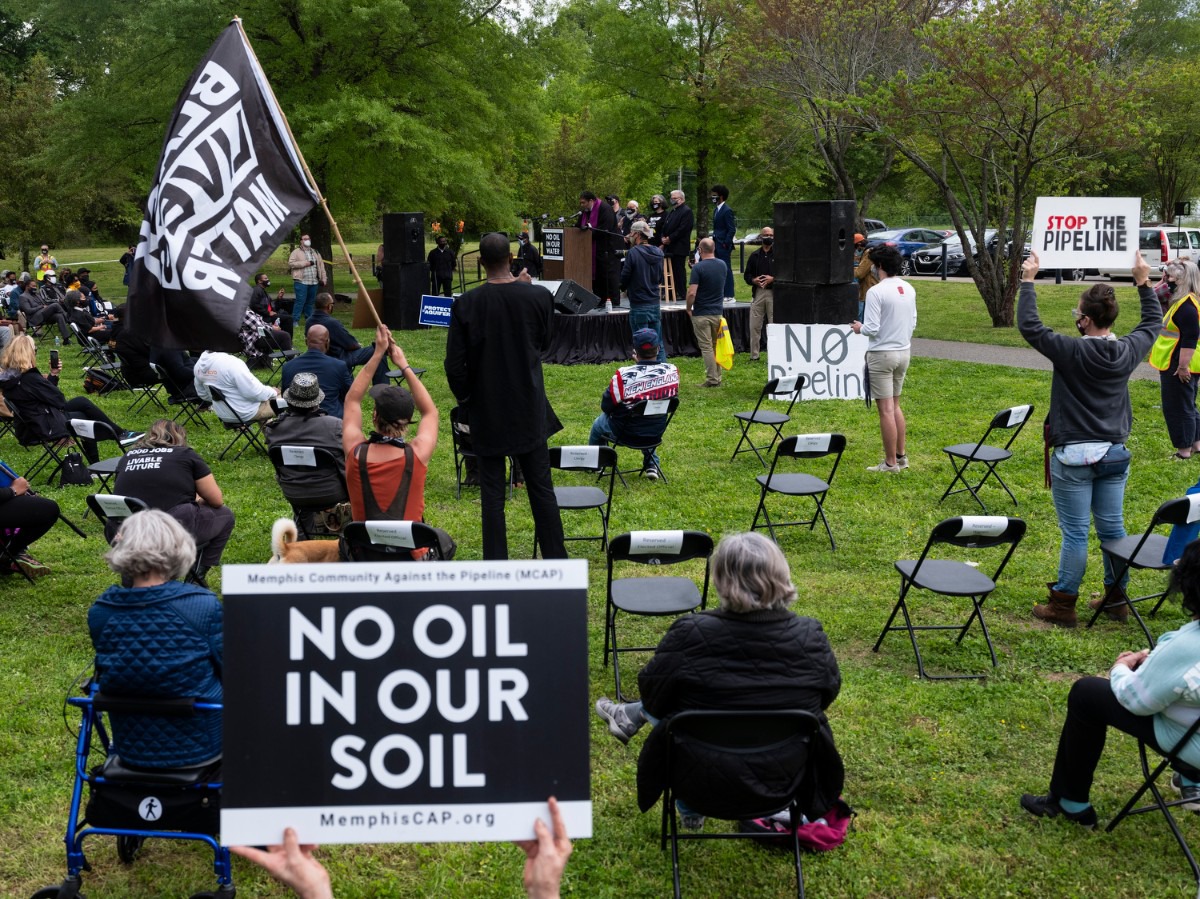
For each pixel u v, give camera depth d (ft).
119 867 12.62
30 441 30.58
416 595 7.43
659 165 102.47
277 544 17.19
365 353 36.83
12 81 119.85
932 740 15.21
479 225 107.04
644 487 28.71
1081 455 18.21
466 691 7.44
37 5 84.74
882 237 101.50
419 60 80.43
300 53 77.15
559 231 57.98
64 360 55.98
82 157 82.89
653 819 13.38
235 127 16.61
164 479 19.42
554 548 19.63
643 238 44.21
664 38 93.45
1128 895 11.82
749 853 12.67
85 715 11.67
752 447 30.53
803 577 21.98
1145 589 20.68
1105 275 85.76
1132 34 91.04
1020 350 50.98
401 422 16.35
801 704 11.25
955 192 110.93
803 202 43.09
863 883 12.06
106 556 11.53
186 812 11.35
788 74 71.05
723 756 11.15
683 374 45.42
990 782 14.12
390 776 7.41
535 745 7.45
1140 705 11.78
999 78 52.19
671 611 16.44
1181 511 17.16
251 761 7.39
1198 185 111.24
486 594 7.44
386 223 62.80
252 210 16.58
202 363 32.53
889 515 25.81
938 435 33.60
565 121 133.39
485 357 18.63
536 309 18.76
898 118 57.00
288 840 7.13
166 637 11.23
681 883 12.16
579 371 47.16
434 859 12.73
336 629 7.41
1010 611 19.97
